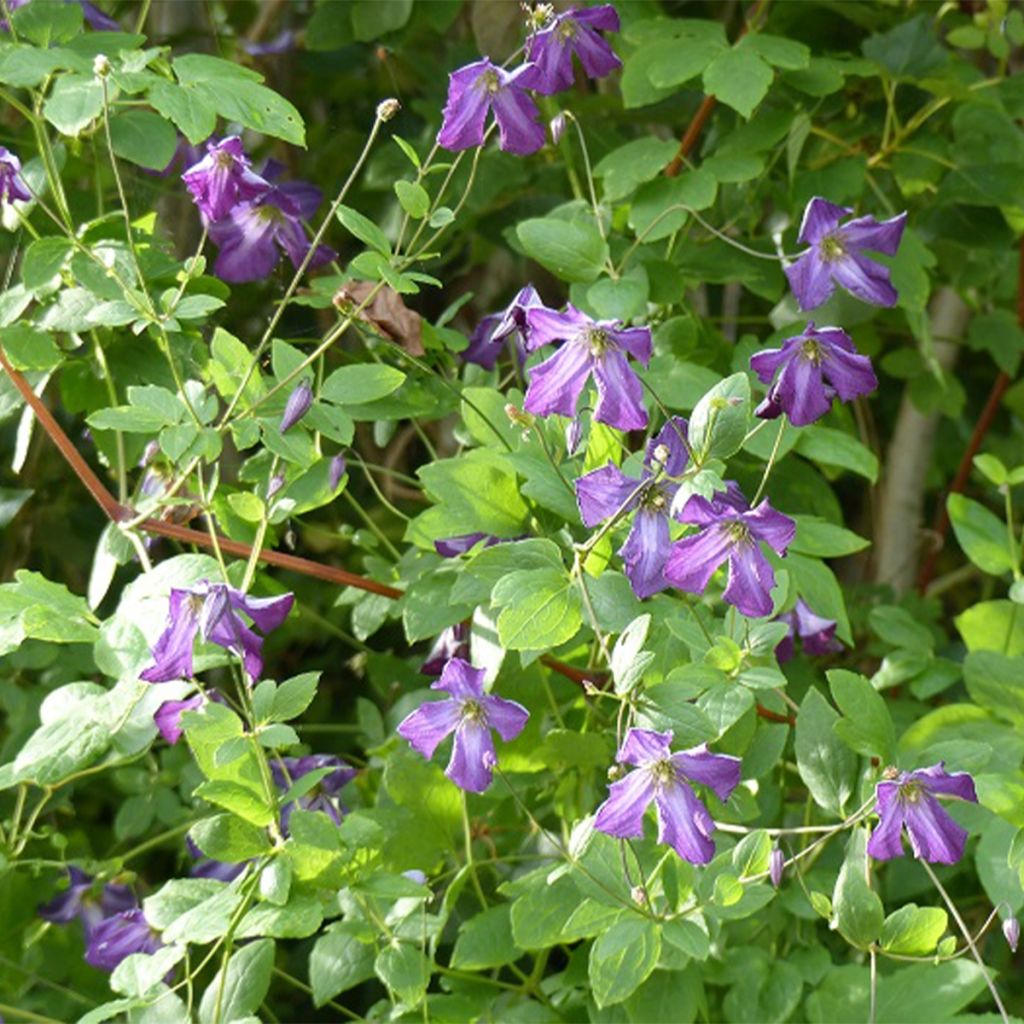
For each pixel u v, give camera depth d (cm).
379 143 153
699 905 103
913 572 160
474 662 113
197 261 113
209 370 114
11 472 144
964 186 138
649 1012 110
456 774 102
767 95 135
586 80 151
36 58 109
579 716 122
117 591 147
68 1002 132
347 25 144
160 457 122
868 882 103
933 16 145
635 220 128
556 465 108
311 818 105
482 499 112
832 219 107
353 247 155
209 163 112
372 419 118
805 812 123
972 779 100
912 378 151
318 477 115
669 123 145
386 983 109
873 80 140
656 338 126
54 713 109
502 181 143
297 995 144
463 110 111
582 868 104
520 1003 116
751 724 110
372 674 138
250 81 111
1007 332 151
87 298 118
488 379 128
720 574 118
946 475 170
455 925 124
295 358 112
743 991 115
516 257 154
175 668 102
